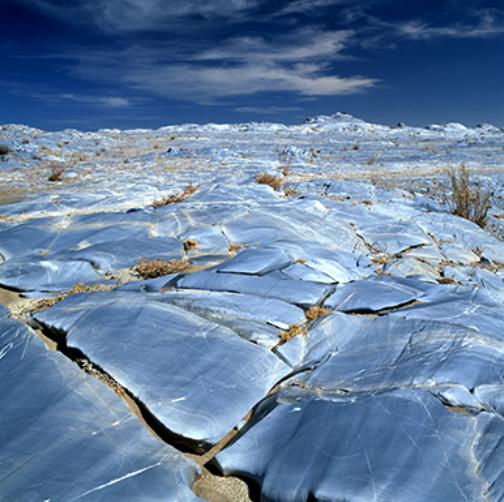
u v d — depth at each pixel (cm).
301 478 279
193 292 511
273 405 338
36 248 723
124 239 726
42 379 357
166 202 1096
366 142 3984
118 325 428
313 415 321
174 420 328
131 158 2648
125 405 336
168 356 389
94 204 1185
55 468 279
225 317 456
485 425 300
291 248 649
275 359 396
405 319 432
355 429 303
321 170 2042
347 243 780
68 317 449
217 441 323
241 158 2481
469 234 883
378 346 401
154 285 547
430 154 2784
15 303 541
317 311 468
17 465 281
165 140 4234
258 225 793
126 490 269
